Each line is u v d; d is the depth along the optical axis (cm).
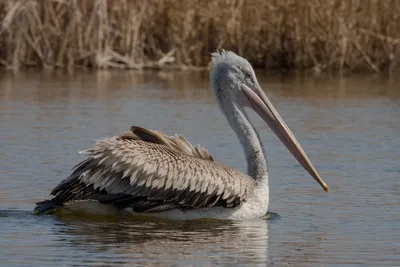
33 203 1202
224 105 1245
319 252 988
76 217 1138
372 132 1906
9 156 1531
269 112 1245
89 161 1115
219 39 3181
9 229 1065
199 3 3172
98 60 3131
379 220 1153
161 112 2111
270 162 1570
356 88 2722
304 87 2727
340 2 3184
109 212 1136
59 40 3136
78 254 953
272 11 3194
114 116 2025
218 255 965
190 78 2931
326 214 1188
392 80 2973
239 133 1220
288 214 1191
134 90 2555
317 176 1229
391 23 3212
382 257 970
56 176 1379
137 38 3188
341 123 2027
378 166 1534
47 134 1761
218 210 1149
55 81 2730
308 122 2038
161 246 998
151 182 1119
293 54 3234
